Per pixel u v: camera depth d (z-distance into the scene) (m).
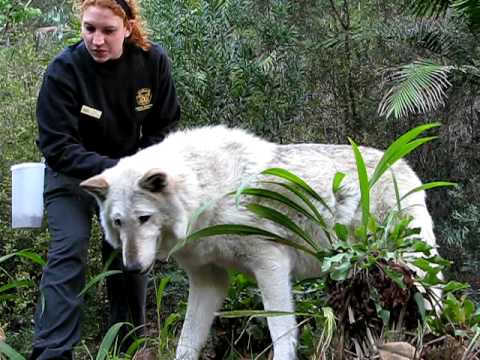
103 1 4.25
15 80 6.93
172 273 6.26
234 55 6.88
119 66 4.47
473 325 3.78
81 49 4.45
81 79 4.41
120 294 4.90
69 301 4.27
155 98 4.71
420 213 4.54
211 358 4.63
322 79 7.94
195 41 6.73
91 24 4.28
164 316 6.23
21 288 6.00
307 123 7.79
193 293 4.48
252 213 4.23
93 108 4.46
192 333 4.44
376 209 4.48
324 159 4.50
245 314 3.67
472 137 7.65
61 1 12.33
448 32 7.62
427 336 3.71
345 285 3.67
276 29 7.12
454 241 7.03
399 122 7.75
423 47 7.73
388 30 7.68
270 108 6.91
